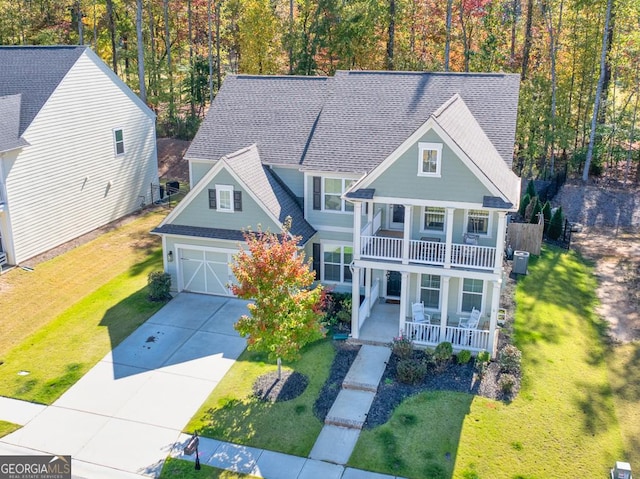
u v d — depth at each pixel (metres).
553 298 26.25
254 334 19.36
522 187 38.41
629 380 20.67
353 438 17.98
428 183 20.84
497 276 21.12
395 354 22.02
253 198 24.88
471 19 45.81
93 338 23.45
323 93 29.44
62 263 29.78
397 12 45.75
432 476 16.44
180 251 26.73
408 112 26.62
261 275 19.23
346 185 25.44
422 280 23.80
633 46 40.34
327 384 20.55
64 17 56.44
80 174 32.56
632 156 42.97
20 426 18.58
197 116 53.88
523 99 39.94
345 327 23.84
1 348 22.75
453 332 22.11
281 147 27.56
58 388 20.41
